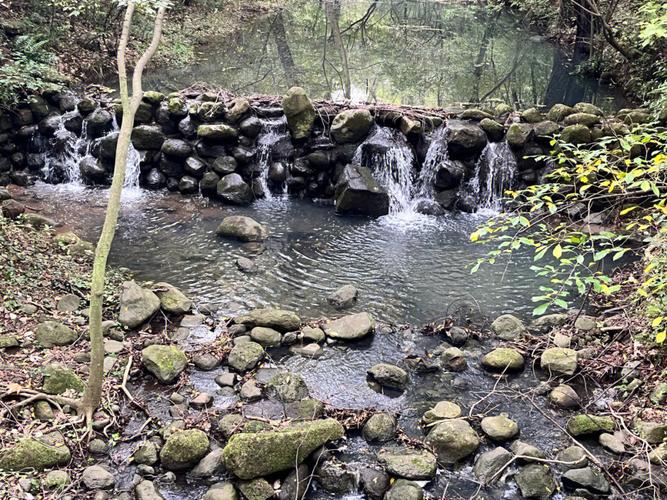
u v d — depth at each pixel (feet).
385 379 15.70
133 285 18.16
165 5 12.89
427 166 27.07
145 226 24.08
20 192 26.50
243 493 12.16
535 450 13.19
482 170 26.86
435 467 12.88
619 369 15.84
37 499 11.49
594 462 12.98
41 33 35.19
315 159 26.96
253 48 54.34
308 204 27.02
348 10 71.61
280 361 16.51
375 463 13.06
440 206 26.71
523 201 26.71
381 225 25.29
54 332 16.08
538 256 12.73
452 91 44.14
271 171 27.12
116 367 15.46
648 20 26.45
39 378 14.35
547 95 43.04
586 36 48.01
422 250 23.21
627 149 13.51
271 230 24.32
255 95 30.60
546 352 16.43
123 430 13.62
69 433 13.07
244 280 20.57
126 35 12.34
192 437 12.93
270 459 12.34
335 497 12.44
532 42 59.31
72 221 23.94
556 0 57.11
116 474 12.49
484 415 14.58
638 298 16.71
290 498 12.19
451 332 17.65
